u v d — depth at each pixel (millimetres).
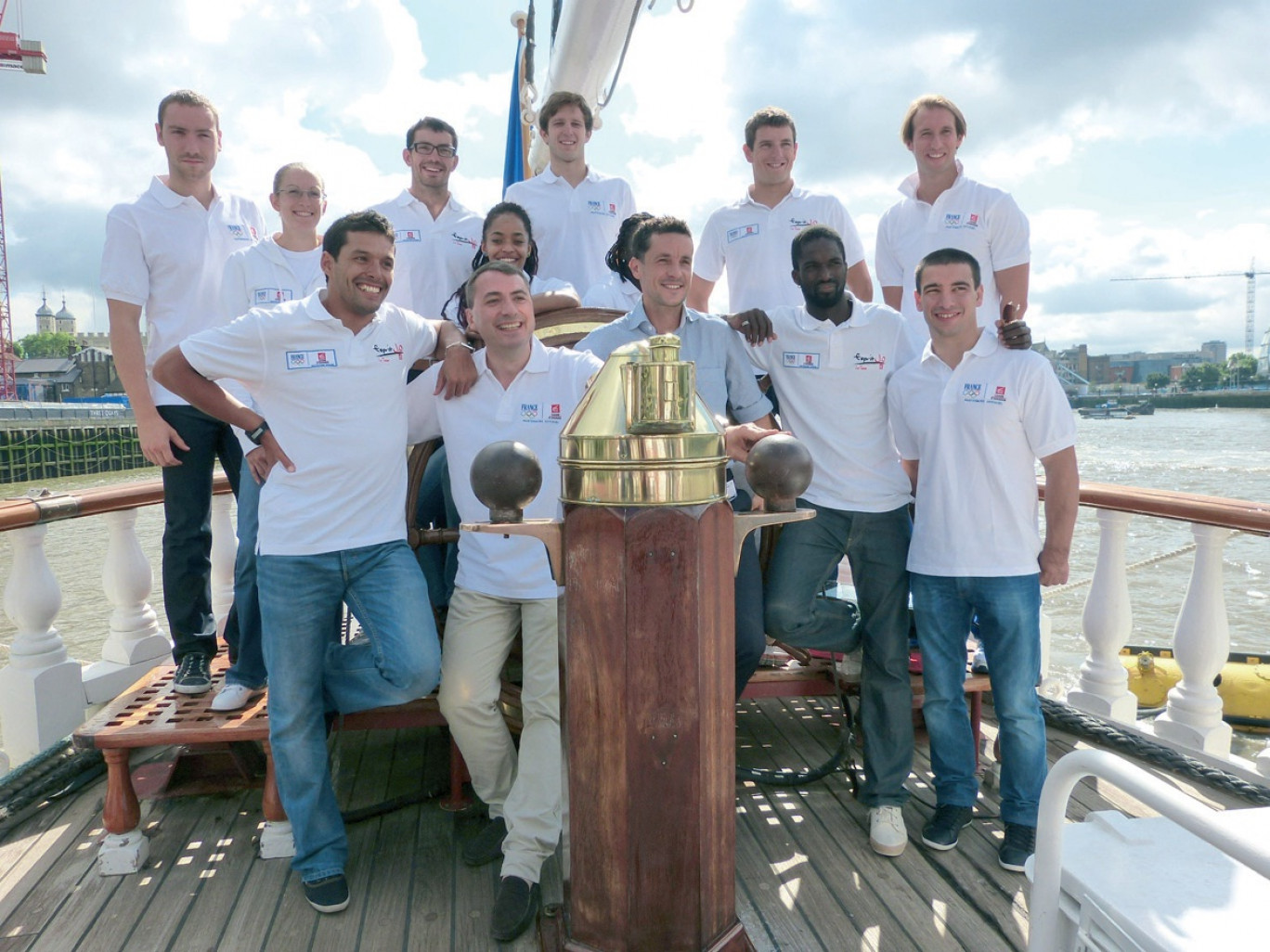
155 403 2838
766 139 3445
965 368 2271
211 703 2457
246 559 2512
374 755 2924
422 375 2428
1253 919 1068
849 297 2557
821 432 2490
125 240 2857
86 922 2025
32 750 3023
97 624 8570
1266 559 14359
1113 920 1092
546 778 2100
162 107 2906
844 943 1915
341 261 2117
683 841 1279
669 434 1220
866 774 2400
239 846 2354
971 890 2121
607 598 1248
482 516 2283
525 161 6590
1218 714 2871
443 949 1907
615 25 4684
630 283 3480
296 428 2145
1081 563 12867
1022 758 2256
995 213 3309
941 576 2312
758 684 2742
